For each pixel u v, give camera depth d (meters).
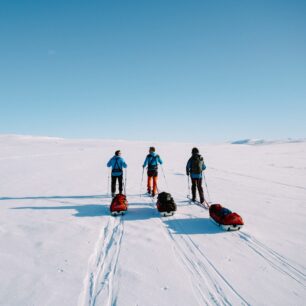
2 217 6.93
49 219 6.78
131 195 9.82
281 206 8.44
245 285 3.73
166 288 3.63
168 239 5.42
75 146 48.31
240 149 50.03
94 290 3.58
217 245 5.12
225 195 10.09
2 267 4.20
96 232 5.83
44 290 3.57
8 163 21.12
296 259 4.55
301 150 48.66
